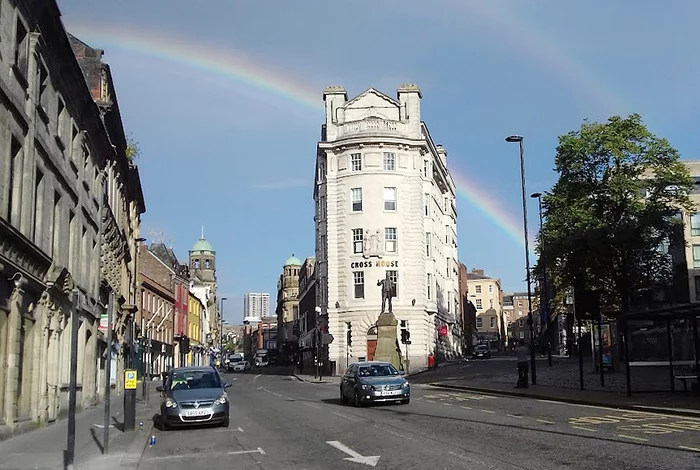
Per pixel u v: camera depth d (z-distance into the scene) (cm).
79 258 2648
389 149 5978
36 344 2014
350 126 6081
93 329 2997
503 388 3111
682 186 4472
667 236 4428
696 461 1085
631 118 4394
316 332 6750
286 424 1956
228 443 1579
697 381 2397
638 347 3012
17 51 1839
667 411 1898
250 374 8744
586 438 1388
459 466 1114
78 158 2633
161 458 1381
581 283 2781
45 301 2069
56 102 2241
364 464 1187
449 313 7788
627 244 4188
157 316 7075
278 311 16038
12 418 1741
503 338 16262
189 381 2039
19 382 1881
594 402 2228
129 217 4844
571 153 4434
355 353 5766
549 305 8138
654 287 4469
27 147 1869
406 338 4972
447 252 8025
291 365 10969
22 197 1842
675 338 2716
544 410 2070
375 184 5925
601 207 4434
